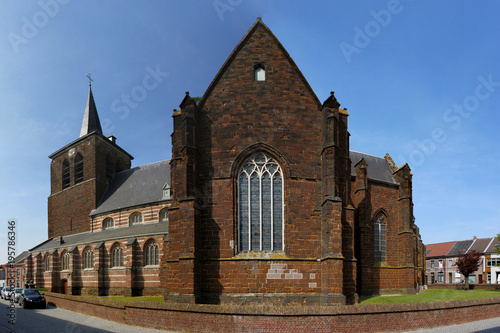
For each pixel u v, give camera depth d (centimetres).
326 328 1838
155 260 4628
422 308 2031
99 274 4925
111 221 5662
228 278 2286
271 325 1831
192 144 2381
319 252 2362
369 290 3462
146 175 5856
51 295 3912
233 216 2362
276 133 2462
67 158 6631
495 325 2127
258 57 2556
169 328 2027
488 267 8338
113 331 2036
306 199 2412
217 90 2525
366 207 3541
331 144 2375
